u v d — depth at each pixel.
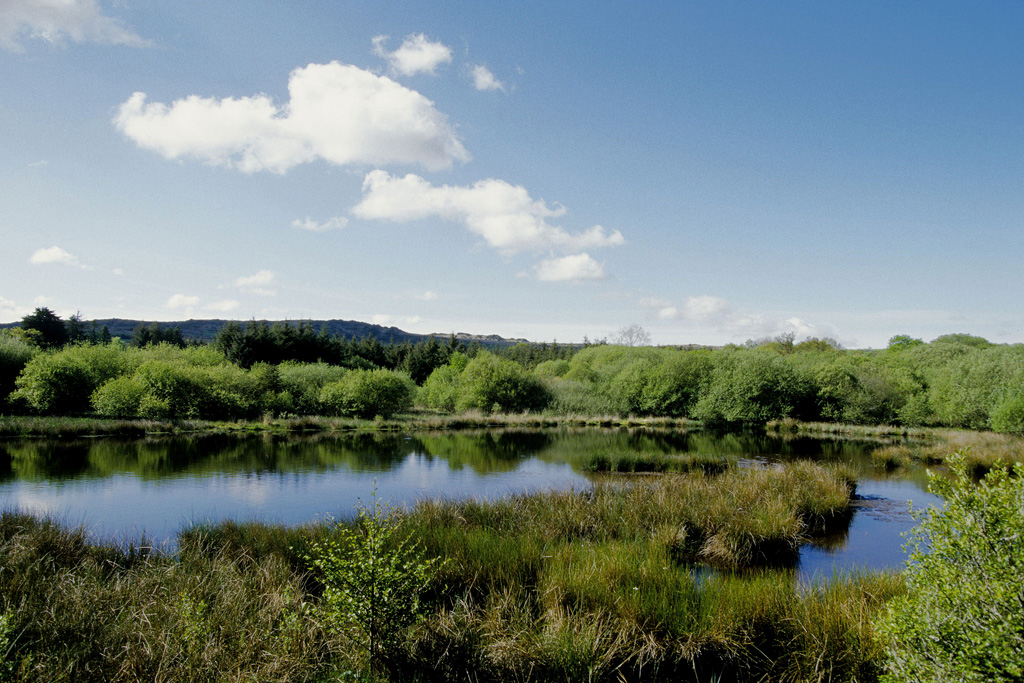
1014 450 21.41
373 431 33.53
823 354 57.44
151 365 33.06
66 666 4.82
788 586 6.90
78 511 13.46
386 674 5.25
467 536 8.73
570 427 38.62
